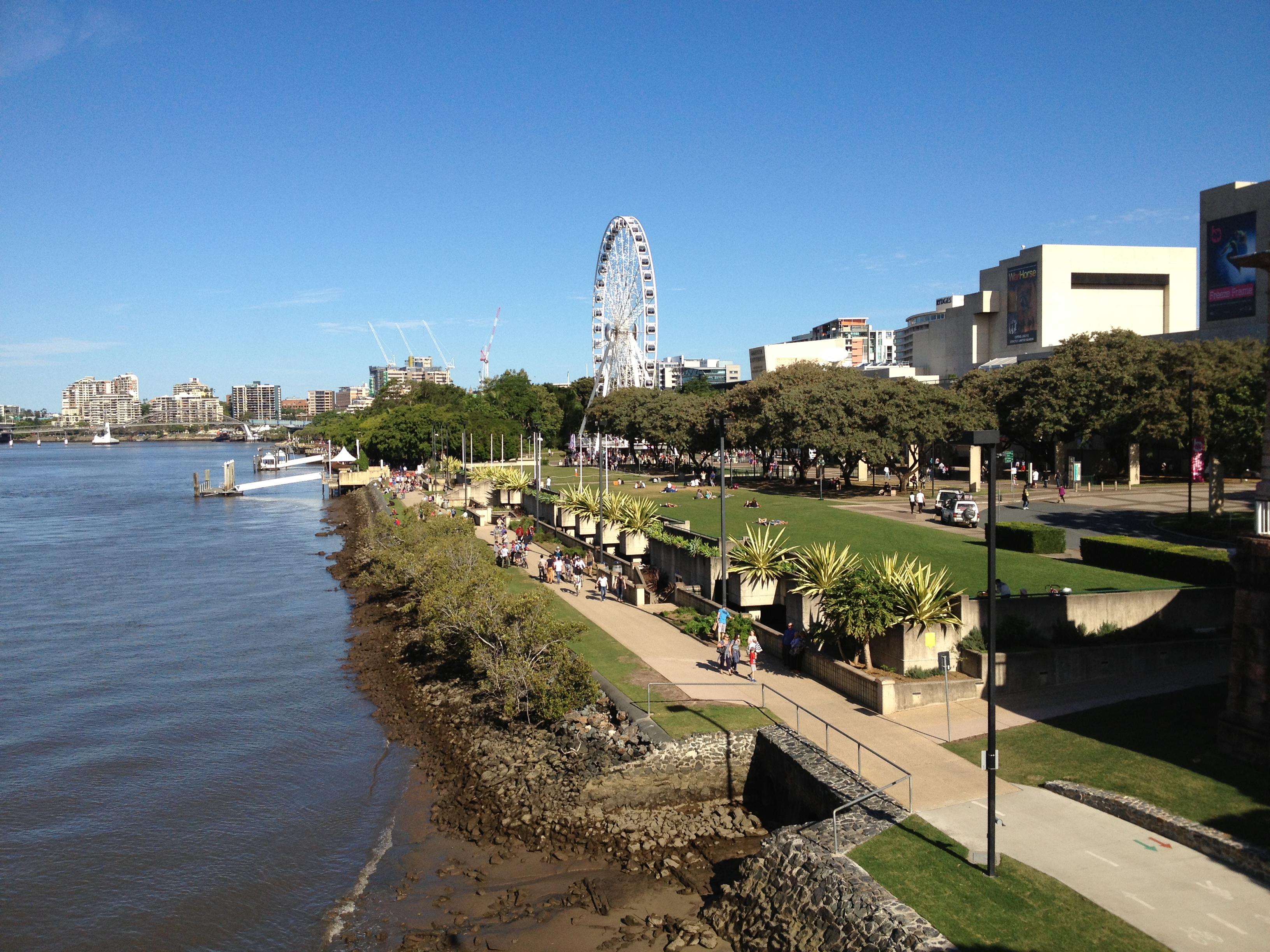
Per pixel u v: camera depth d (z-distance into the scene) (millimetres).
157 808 31297
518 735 33562
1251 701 23953
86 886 26203
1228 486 79812
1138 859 19797
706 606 45062
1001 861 19922
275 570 81000
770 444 93062
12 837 29375
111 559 88312
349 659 50000
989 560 19953
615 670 36250
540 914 23188
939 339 159625
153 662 50312
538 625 35438
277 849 28016
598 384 161750
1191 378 62219
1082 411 84875
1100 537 46406
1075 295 135125
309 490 175375
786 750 27000
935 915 18031
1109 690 31297
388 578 60344
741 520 65000
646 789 28016
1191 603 36156
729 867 25172
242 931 23688
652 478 119688
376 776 33406
